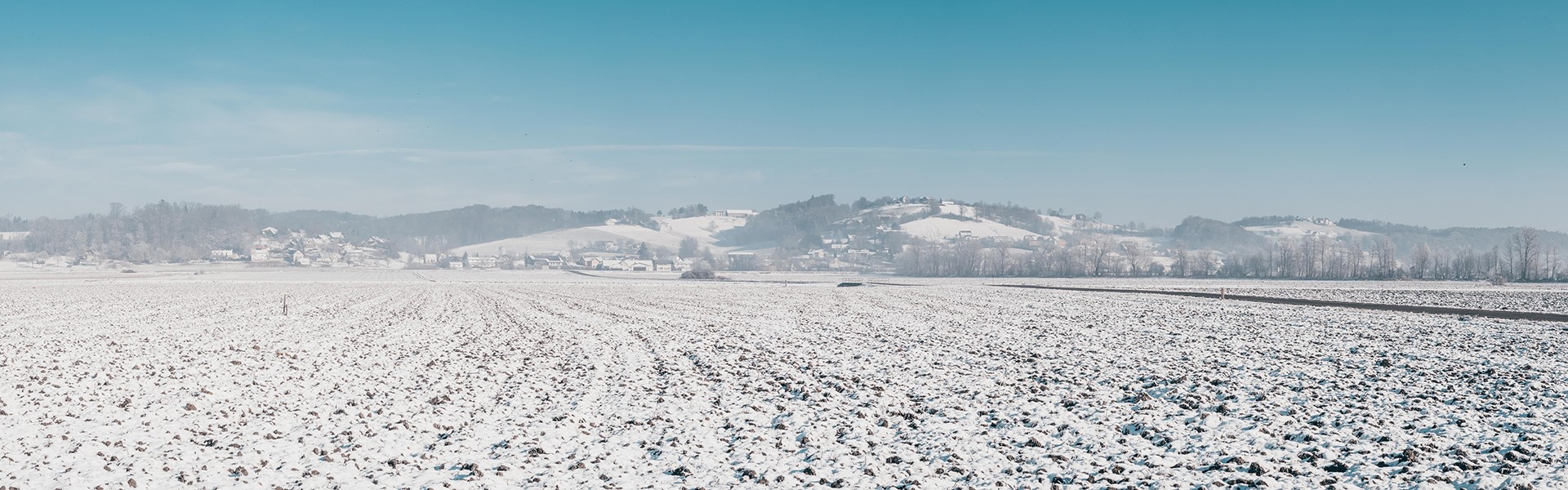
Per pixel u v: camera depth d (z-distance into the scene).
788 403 17.42
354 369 23.84
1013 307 58.78
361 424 15.54
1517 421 14.55
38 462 12.41
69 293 81.62
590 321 45.41
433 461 12.62
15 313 51.44
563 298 76.94
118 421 15.66
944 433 14.38
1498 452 12.45
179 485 11.20
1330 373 21.44
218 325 41.78
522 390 19.75
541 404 17.62
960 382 20.20
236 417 16.12
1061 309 55.97
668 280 160.38
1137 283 161.25
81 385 20.20
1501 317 44.66
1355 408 16.11
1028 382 20.23
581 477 11.68
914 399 17.94
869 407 16.92
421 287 108.69
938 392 18.81
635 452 13.28
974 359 25.52
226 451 13.24
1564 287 130.25
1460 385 19.23
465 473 11.79
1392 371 21.89
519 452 13.17
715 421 15.70
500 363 25.31
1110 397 18.05
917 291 96.69
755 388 19.59
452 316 50.31
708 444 13.66
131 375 22.09
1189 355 26.16
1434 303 68.75
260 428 15.09
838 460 12.52
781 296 82.56
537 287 113.81
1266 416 15.39
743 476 11.58
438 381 21.12
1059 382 20.16
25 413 16.38
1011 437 14.01
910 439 13.98
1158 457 12.45
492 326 41.97
